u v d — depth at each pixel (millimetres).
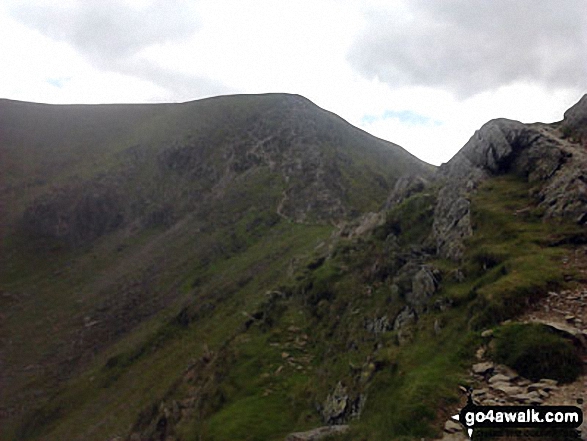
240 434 25344
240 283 85250
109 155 190125
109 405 69625
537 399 12438
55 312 117625
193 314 84688
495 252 21281
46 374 94938
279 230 108812
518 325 15359
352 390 21828
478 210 25984
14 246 151250
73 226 155875
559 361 13633
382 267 32750
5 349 104375
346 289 36062
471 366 14852
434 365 15711
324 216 110938
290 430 24875
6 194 177500
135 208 158250
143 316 104812
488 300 17375
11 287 131875
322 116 186125
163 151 176750
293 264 61844
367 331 27703
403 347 19938
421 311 22734
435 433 12312
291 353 34406
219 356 43281
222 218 132500
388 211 42312
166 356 74562
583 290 16703
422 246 30484
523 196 25984
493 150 30359
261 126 175250
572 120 29719
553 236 21109
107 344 100188
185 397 43719
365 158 163250
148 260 129500
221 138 175250
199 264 115312
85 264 139250
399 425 13102
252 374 33250
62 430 68750
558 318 15555
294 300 43562
